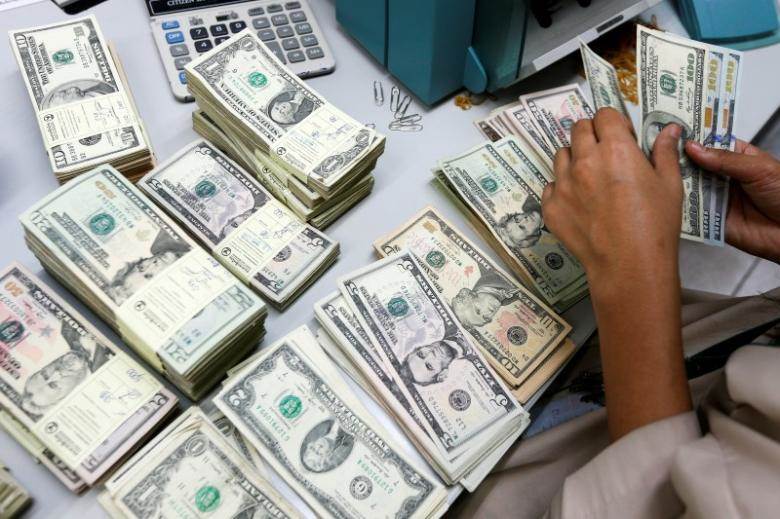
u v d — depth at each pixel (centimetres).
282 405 62
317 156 72
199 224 72
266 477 61
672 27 102
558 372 70
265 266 70
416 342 67
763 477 38
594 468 47
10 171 75
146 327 60
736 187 74
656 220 55
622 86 95
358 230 77
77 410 59
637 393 50
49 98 75
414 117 88
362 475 60
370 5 83
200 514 57
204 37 88
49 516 56
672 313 52
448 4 75
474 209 77
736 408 45
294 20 91
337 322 67
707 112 75
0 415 59
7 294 64
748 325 74
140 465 58
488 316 71
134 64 86
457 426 63
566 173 64
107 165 69
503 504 73
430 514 60
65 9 90
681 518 42
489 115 88
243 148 77
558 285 73
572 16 88
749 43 102
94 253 64
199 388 63
